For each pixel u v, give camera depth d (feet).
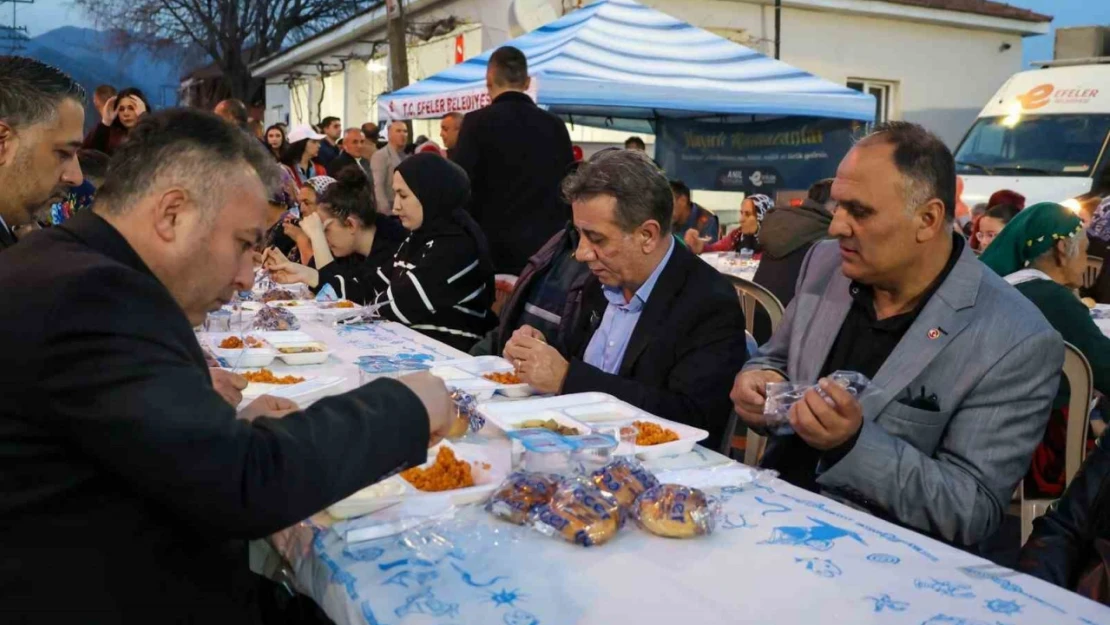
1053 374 5.91
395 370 8.32
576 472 5.04
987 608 3.81
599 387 7.08
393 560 4.22
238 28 77.56
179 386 3.48
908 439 5.98
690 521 4.48
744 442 9.48
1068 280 10.09
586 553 4.32
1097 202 18.93
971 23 42.52
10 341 3.45
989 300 6.04
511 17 35.45
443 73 25.44
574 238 9.63
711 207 37.27
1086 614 3.77
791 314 7.50
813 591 3.93
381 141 36.68
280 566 5.34
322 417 3.87
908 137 5.92
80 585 3.56
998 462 5.80
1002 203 17.21
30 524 3.55
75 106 7.97
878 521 4.81
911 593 3.94
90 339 3.43
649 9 23.06
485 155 15.01
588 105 20.30
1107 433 5.44
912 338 6.10
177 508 3.46
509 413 6.46
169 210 3.90
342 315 11.34
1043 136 29.91
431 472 5.18
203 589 3.93
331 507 4.54
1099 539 5.15
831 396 5.45
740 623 3.63
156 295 3.65
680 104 20.48
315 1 78.74
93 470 3.60
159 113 4.08
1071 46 32.37
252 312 11.43
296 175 27.63
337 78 61.00
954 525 5.61
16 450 3.52
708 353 7.30
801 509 4.98
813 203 13.89
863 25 40.88
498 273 15.26
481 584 3.98
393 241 14.34
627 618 3.67
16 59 7.83
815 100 22.04
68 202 12.82
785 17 39.22
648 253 7.52
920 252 6.07
